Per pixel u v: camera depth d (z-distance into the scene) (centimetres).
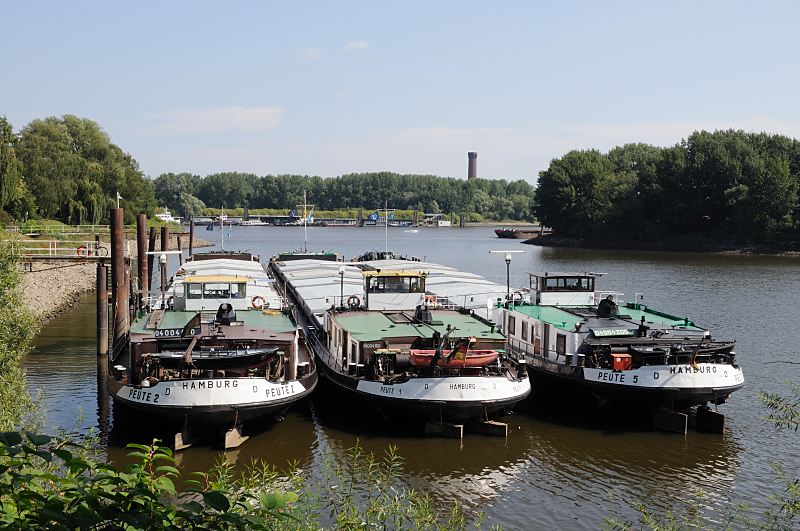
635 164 18338
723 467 2319
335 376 2850
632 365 2720
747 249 13025
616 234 15238
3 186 8525
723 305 5931
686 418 2631
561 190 16262
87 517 673
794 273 8975
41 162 10650
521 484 2170
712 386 2645
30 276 5869
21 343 2383
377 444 2497
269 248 14125
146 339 2575
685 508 2008
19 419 2067
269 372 2591
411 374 2598
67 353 3819
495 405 2552
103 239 9625
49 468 965
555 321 3091
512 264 10631
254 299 3528
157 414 2341
